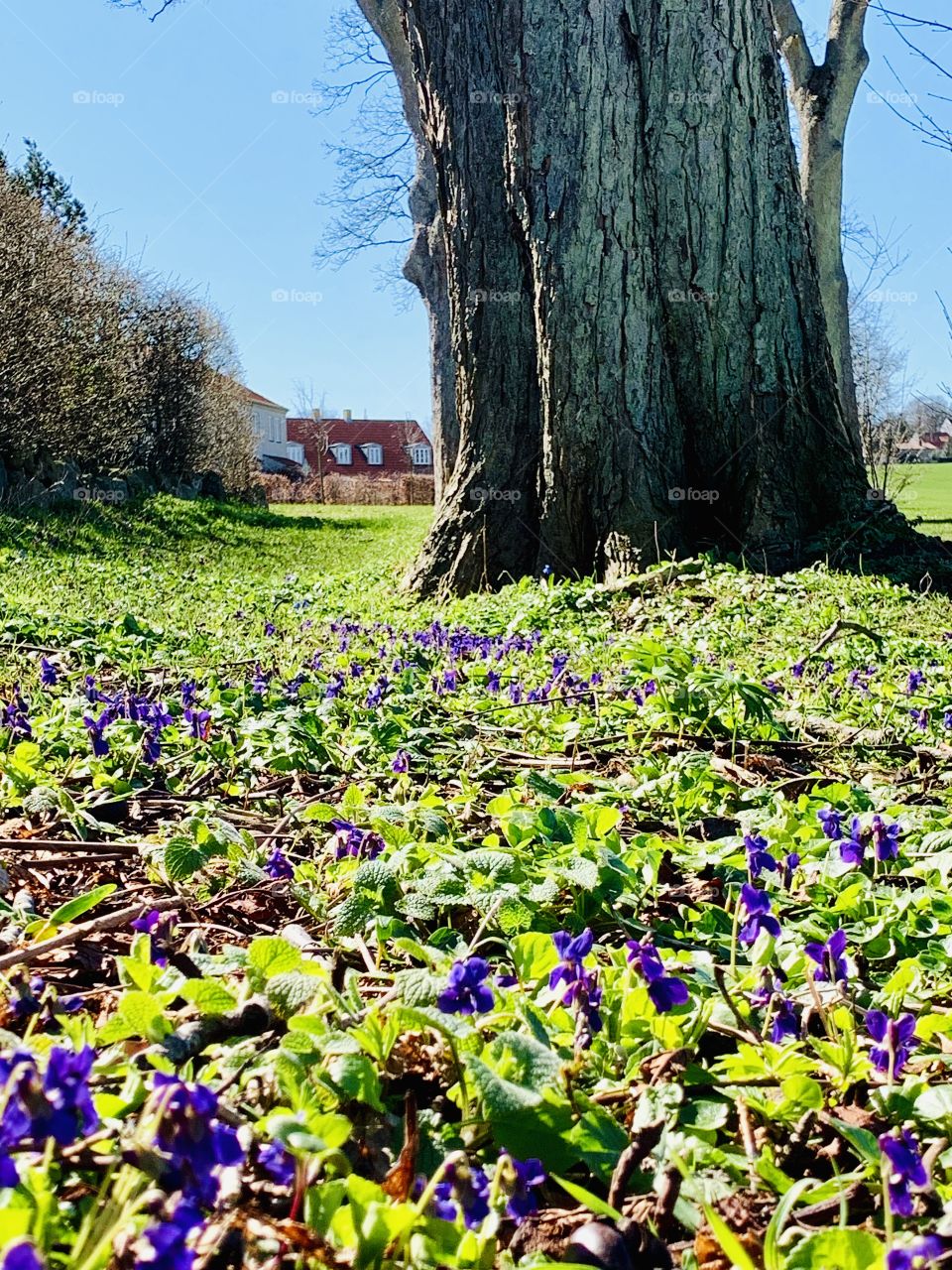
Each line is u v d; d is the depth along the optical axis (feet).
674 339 35.76
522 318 36.60
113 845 10.95
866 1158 5.68
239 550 67.92
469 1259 4.64
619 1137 5.73
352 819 11.78
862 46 63.21
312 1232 4.58
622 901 9.66
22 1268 3.15
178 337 93.30
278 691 17.94
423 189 69.05
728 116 35.22
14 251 60.54
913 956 9.07
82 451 70.95
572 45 34.63
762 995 7.31
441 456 63.41
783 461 35.50
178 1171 4.09
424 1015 5.90
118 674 20.86
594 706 18.10
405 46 67.31
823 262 66.18
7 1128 3.94
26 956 7.63
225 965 7.13
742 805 13.65
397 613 33.27
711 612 29.63
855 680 20.27
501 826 11.44
